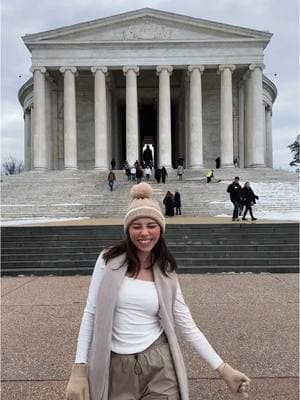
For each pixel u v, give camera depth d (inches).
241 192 942.4
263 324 306.2
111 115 2345.0
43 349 256.8
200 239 682.8
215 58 2074.3
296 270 571.2
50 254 623.5
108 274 118.6
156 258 123.6
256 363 232.1
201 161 2055.9
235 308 355.6
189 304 372.2
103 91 2070.6
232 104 2242.9
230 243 667.4
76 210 1211.9
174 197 1154.7
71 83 2074.3
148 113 2810.0
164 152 2043.6
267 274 556.1
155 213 121.3
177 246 642.2
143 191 127.6
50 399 192.5
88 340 118.9
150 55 2073.1
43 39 2069.4
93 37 2085.4
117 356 116.2
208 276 542.9
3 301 397.4
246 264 593.0
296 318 322.3
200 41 2062.0
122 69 2086.6
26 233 716.7
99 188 1466.5
